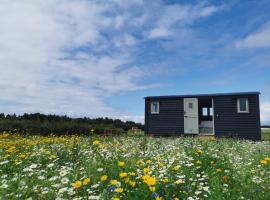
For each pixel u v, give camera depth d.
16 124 17.55
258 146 11.96
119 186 4.11
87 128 21.38
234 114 20.09
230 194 4.37
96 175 4.92
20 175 4.86
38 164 6.03
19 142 10.64
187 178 5.00
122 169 5.30
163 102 22.41
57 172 5.43
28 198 3.71
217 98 20.78
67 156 7.03
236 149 10.41
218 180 5.05
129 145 10.18
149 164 6.09
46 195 3.95
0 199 3.54
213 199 4.14
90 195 4.02
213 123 20.58
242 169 6.00
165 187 4.25
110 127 25.31
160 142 11.99
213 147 10.19
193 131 21.08
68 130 19.77
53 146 8.39
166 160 6.43
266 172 5.69
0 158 6.30
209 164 6.38
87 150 8.15
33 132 17.52
